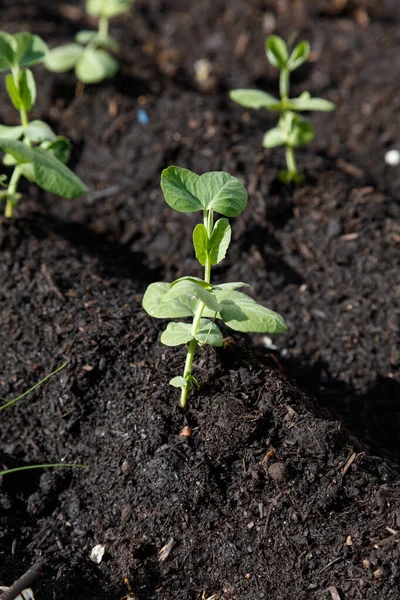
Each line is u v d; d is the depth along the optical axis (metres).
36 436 0.61
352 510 0.57
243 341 0.63
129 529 0.58
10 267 0.66
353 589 0.55
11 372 0.62
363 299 0.68
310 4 0.94
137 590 0.57
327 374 0.66
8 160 0.67
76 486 0.60
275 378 0.60
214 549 0.57
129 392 0.61
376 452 0.62
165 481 0.58
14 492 0.60
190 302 0.58
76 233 0.73
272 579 0.56
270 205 0.72
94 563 0.58
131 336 0.62
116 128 0.78
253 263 0.70
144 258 0.72
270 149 0.76
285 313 0.69
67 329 0.63
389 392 0.66
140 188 0.74
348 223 0.71
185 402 0.59
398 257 0.69
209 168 0.74
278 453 0.58
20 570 0.57
